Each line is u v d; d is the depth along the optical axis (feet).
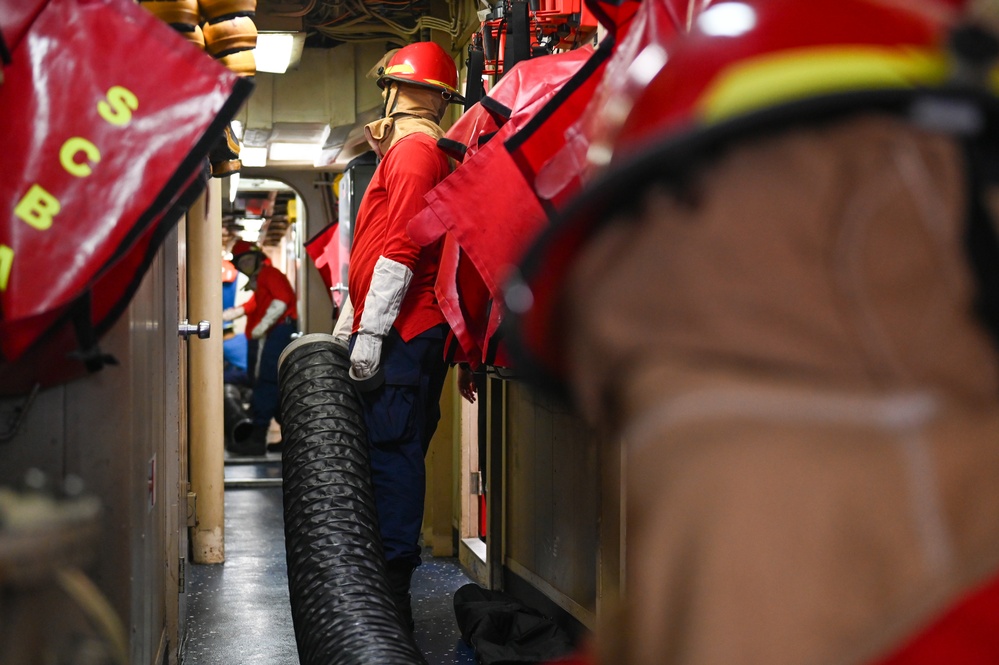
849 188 1.72
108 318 5.25
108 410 5.76
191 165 4.83
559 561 11.35
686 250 1.74
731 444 1.63
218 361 15.61
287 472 10.45
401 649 8.42
